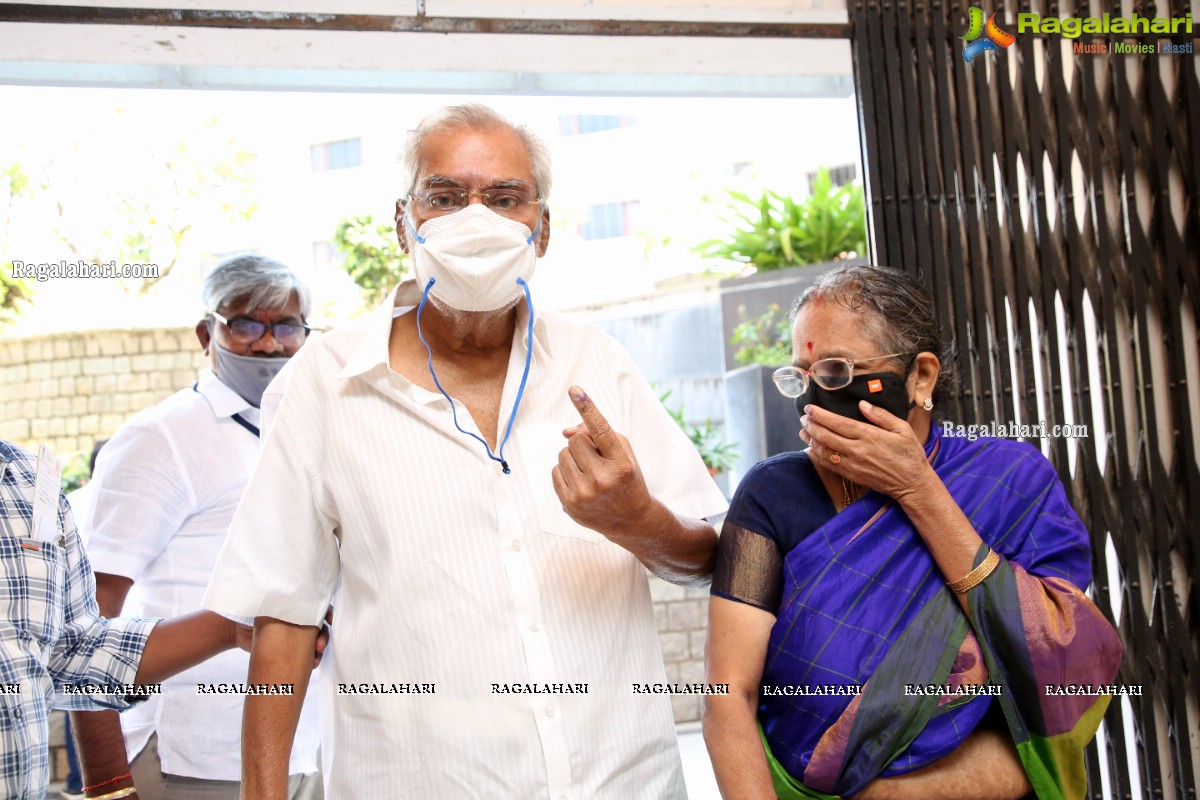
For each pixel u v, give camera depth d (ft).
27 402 26.25
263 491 4.97
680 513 5.42
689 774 15.40
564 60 8.89
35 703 4.88
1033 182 8.18
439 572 4.74
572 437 4.47
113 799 6.87
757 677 4.77
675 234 41.06
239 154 31.19
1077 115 8.35
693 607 19.54
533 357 5.24
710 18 8.19
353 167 37.22
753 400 22.36
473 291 4.75
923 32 8.15
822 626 4.66
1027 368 7.98
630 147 43.27
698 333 27.68
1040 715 4.52
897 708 4.52
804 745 4.68
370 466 4.84
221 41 8.11
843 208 26.18
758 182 39.99
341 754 4.83
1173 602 8.08
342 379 4.95
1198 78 8.61
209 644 5.64
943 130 8.07
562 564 4.88
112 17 7.48
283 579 4.87
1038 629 4.47
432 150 4.97
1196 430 8.43
